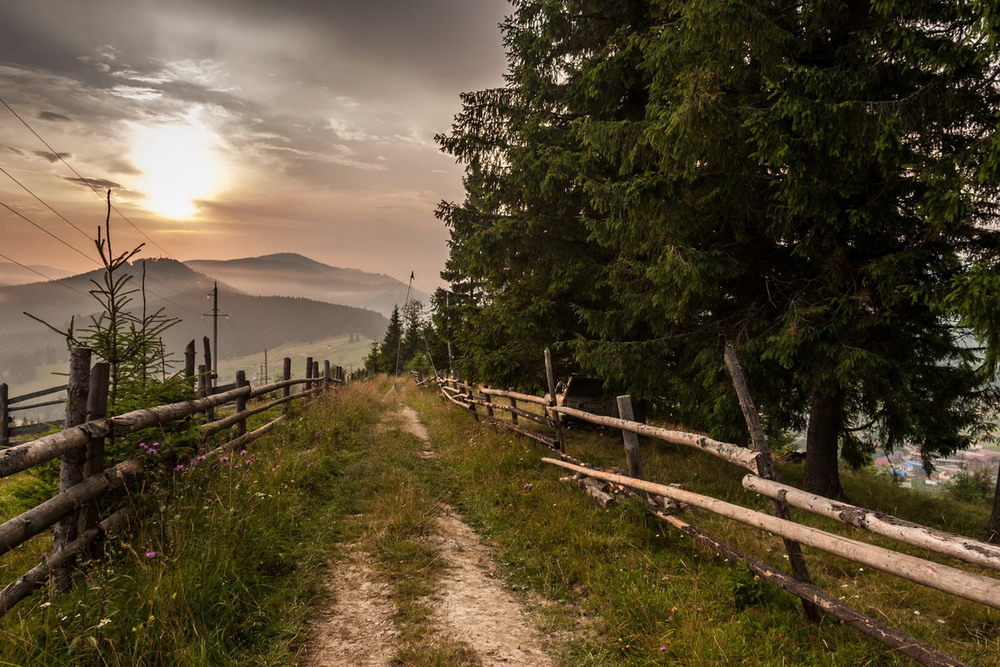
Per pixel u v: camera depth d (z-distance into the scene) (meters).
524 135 10.64
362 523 5.37
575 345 9.58
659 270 7.62
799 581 3.43
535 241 10.49
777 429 9.90
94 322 4.55
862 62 6.21
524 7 10.22
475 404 13.51
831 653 3.02
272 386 9.36
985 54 4.65
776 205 7.02
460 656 3.13
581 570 4.30
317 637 3.28
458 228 11.75
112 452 3.90
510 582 4.28
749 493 7.40
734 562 4.29
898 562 2.52
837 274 6.79
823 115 5.46
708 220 7.55
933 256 6.30
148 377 4.73
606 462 8.73
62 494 3.05
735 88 6.93
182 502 3.98
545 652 3.25
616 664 3.12
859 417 8.27
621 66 9.09
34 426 11.84
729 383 7.78
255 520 4.43
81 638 2.61
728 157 6.55
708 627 3.30
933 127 5.80
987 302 4.70
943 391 7.39
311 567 4.22
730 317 8.25
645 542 4.89
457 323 13.02
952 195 5.13
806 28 6.56
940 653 2.54
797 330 6.70
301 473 6.23
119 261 4.76
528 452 8.15
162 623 2.84
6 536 2.49
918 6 5.18
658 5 8.95
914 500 9.13
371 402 16.58
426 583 4.11
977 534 6.92
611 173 9.62
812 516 6.73
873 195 6.43
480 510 6.07
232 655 2.95
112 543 3.40
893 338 6.89
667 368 8.97
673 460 9.43
